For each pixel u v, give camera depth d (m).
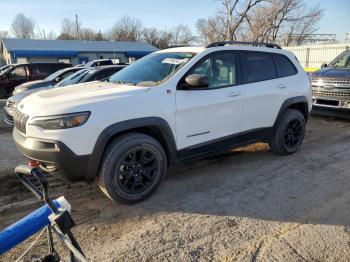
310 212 3.79
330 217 3.67
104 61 21.17
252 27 38.03
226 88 4.66
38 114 3.53
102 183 3.74
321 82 8.71
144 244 3.19
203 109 4.39
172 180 4.69
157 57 4.90
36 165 3.24
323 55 23.12
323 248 3.11
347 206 3.93
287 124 5.52
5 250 1.57
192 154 4.44
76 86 4.55
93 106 3.60
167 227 3.48
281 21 39.50
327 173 4.94
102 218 3.67
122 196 3.83
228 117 4.70
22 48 37.06
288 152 5.69
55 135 3.44
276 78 5.39
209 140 4.56
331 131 7.61
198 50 4.62
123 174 3.82
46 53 36.75
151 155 3.99
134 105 3.82
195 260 2.95
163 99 4.04
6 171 5.14
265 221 3.59
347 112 8.62
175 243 3.20
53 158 3.47
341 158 5.61
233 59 4.86
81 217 3.69
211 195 4.21
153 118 3.93
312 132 7.52
